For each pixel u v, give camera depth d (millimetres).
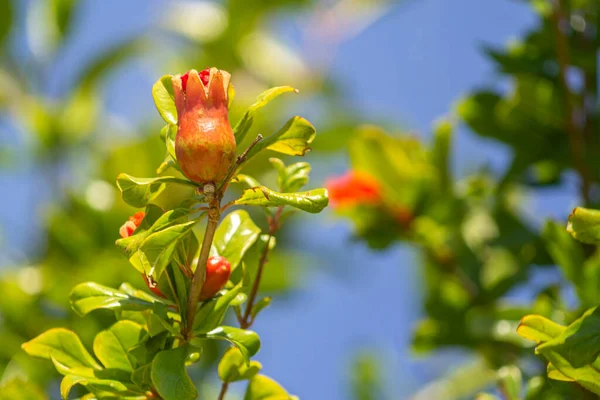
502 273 907
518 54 883
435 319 880
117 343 698
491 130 897
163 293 685
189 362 678
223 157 660
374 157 908
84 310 674
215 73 662
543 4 888
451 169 914
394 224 909
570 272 782
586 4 889
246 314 719
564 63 861
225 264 687
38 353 704
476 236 919
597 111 886
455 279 899
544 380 762
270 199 657
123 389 684
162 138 682
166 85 684
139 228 673
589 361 659
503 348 849
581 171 868
